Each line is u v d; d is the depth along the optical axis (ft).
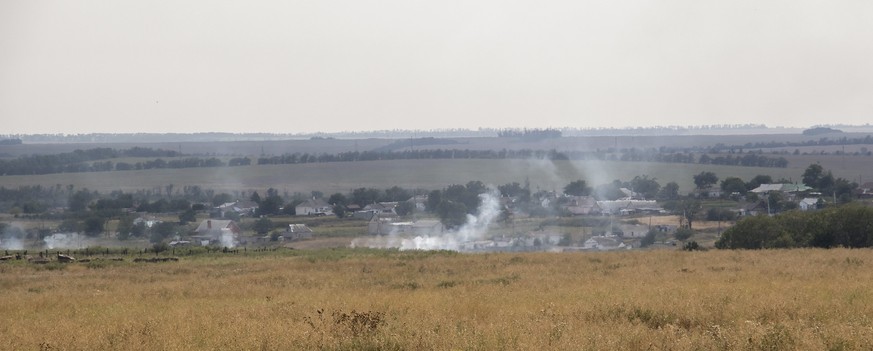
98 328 183.11
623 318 180.86
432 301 222.69
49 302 262.06
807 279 277.23
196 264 455.63
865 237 552.00
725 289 232.32
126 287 325.01
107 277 381.40
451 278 334.65
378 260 448.24
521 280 311.27
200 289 305.12
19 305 254.27
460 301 220.84
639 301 205.77
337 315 185.37
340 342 155.94
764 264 359.87
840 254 408.87
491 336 154.20
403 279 336.29
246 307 220.84
